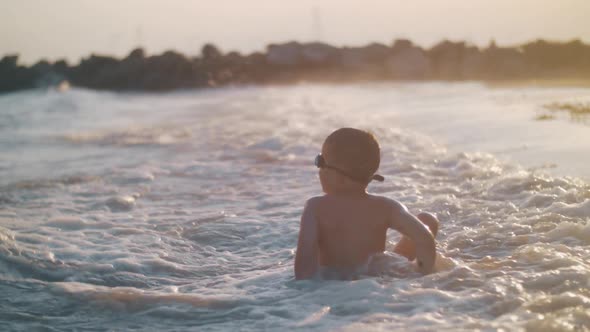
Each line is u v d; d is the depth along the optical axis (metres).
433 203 4.78
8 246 3.97
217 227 4.67
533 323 2.36
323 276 3.17
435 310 2.60
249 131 11.15
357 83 27.31
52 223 4.82
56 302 3.12
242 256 4.02
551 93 15.34
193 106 19.81
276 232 4.48
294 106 16.67
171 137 11.24
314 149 8.27
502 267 3.14
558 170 5.75
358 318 2.59
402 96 18.30
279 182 6.38
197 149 9.24
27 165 8.74
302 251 3.16
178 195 6.01
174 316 2.90
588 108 10.55
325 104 16.80
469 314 2.55
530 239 3.69
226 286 3.29
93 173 7.46
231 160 7.92
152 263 3.81
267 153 8.22
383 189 5.47
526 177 5.35
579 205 4.21
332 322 2.57
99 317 2.95
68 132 13.66
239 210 5.24
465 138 8.34
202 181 6.67
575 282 2.82
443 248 3.68
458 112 11.98
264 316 2.76
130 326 2.82
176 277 3.61
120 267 3.74
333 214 3.22
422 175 6.02
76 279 3.54
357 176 3.25
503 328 2.35
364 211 3.23
